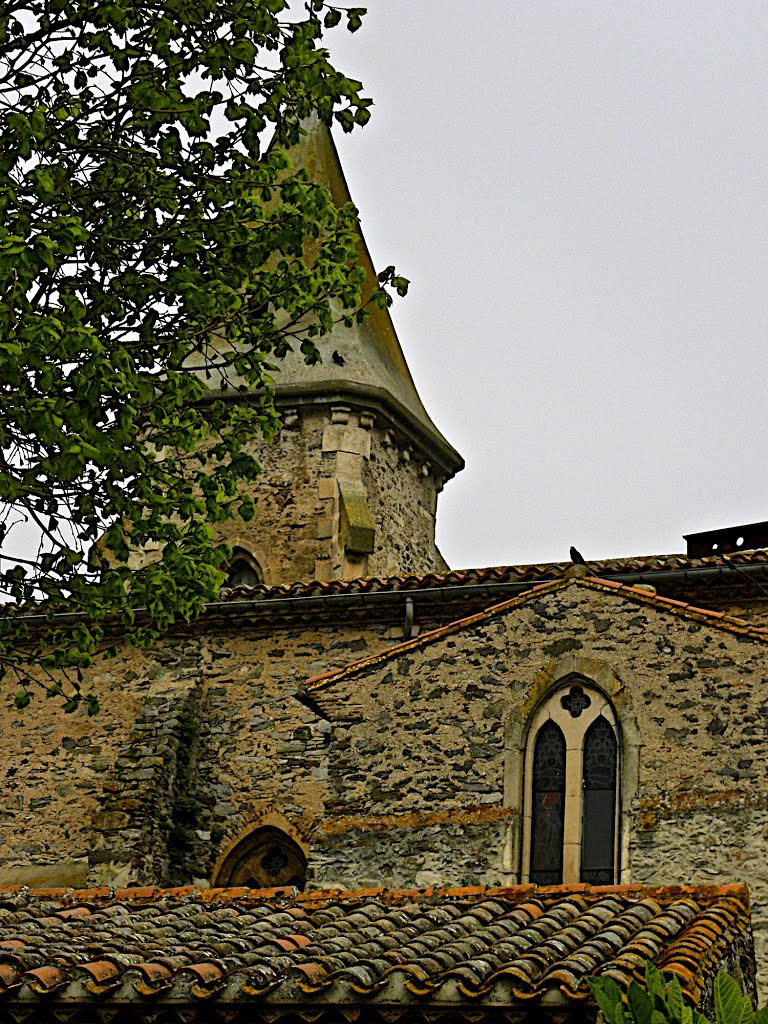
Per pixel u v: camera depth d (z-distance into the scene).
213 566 15.00
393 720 18.52
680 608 17.95
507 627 18.53
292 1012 11.10
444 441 33.59
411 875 17.84
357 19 15.27
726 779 17.16
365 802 18.28
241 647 23.77
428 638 18.70
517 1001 10.73
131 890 15.23
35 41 14.34
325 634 23.39
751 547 22.66
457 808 17.95
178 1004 11.20
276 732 23.20
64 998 11.28
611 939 12.01
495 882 17.55
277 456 30.83
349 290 15.36
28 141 13.30
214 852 22.92
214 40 14.73
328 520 30.09
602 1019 10.58
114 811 22.44
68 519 13.95
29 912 14.09
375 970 11.32
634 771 17.48
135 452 13.77
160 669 23.86
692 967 11.44
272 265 30.70
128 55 14.34
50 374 12.62
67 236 12.76
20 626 15.46
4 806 23.52
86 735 23.64
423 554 33.03
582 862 17.44
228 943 12.21
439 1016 10.89
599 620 18.23
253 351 15.25
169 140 14.80
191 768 23.23
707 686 17.58
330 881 18.06
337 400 30.81
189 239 14.64
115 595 14.41
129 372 13.26
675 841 17.08
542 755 18.00
